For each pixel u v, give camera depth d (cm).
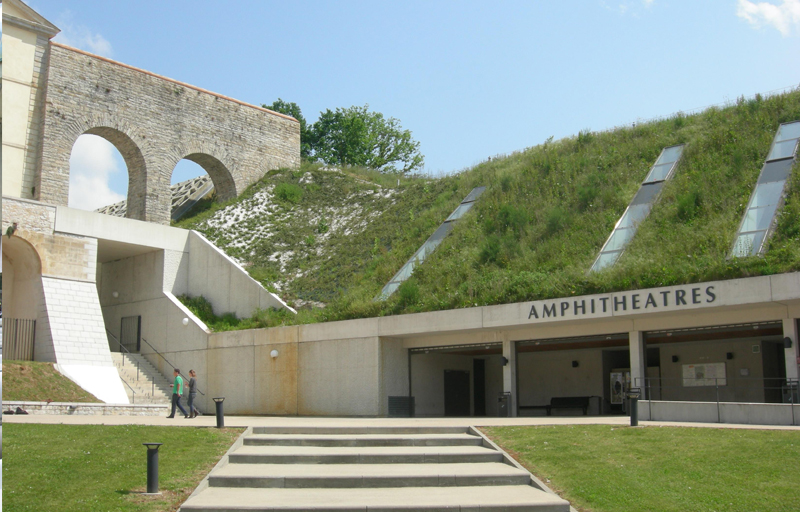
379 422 1903
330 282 3142
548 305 2152
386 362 2495
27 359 2820
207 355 2992
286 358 2712
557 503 1060
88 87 3788
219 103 4419
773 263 1889
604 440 1402
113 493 1095
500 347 2481
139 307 3431
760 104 3212
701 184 2603
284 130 4784
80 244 3033
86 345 2906
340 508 1033
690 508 1023
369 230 3553
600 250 2439
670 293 1947
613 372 2723
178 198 4969
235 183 4428
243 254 3559
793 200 2212
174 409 2203
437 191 3728
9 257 3008
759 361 2353
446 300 2422
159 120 4088
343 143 6391
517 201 3123
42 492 1077
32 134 3597
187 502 1066
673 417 1736
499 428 1597
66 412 2277
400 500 1087
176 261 3416
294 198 4197
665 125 3478
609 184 2973
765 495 1044
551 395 2858
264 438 1502
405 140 6631
